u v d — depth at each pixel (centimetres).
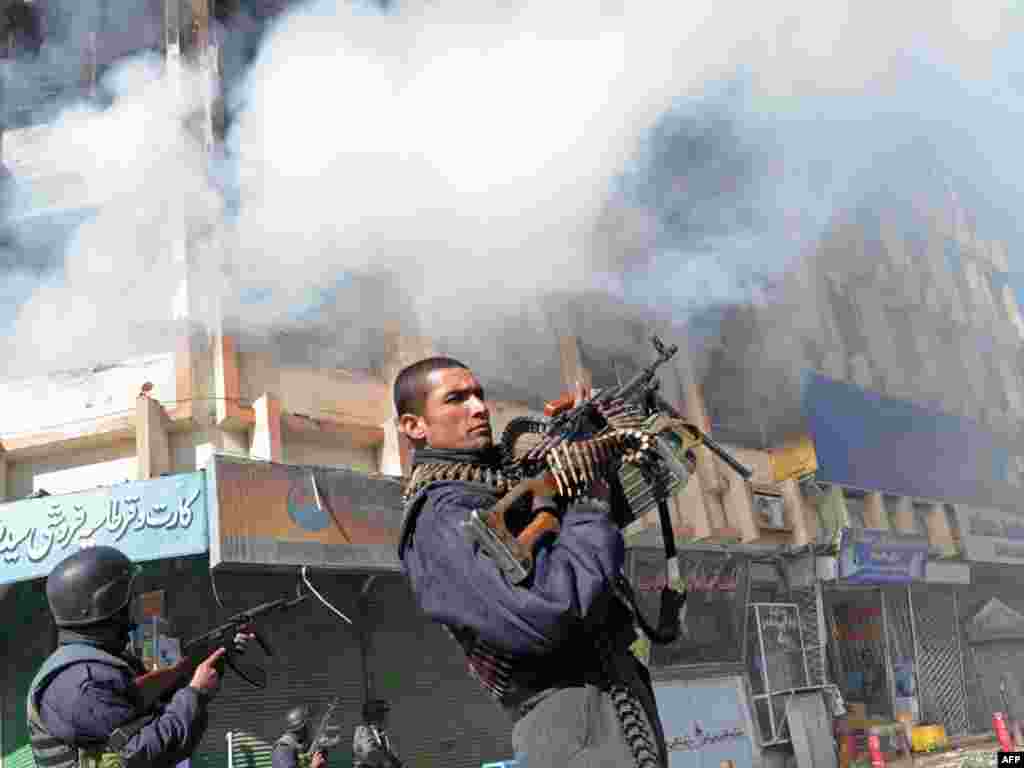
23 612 1040
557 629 164
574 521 174
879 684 1917
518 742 179
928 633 2050
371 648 1166
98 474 1078
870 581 1811
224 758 1016
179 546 954
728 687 1520
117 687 281
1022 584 2400
